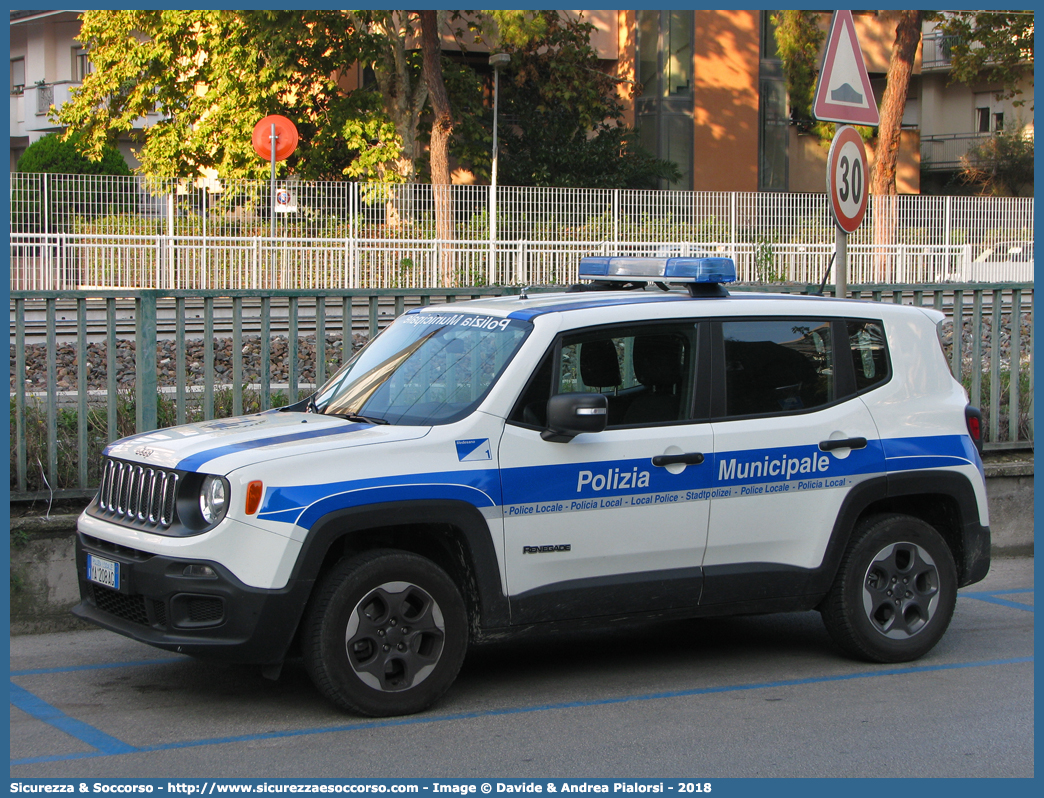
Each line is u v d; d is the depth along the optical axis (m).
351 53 30.92
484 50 35.34
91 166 34.66
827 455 6.12
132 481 5.51
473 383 5.62
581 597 5.59
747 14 39.41
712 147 39.31
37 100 43.62
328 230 24.19
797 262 27.78
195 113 31.80
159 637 5.09
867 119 8.29
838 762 4.84
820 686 5.94
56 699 5.61
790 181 41.47
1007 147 44.53
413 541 5.60
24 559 6.76
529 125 35.44
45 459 7.37
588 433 5.51
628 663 6.40
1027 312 11.18
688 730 5.22
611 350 5.79
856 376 6.34
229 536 5.00
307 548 5.05
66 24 43.47
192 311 18.23
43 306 18.39
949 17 38.59
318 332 7.91
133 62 31.38
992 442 9.40
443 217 24.95
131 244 22.73
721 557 5.91
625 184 36.25
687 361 5.93
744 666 6.34
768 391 6.08
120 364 13.98
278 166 31.52
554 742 5.04
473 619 5.47
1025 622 7.36
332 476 5.14
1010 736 5.18
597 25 39.38
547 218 25.69
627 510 5.67
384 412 5.76
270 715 5.36
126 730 5.15
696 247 26.62
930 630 6.39
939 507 6.61
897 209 28.86
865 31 43.47
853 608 6.20
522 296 6.40
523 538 5.46
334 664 5.13
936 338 6.67
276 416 6.07
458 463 5.36
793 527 6.05
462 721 5.30
